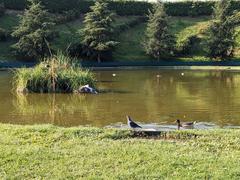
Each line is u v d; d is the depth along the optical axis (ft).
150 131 47.80
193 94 98.02
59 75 99.86
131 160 38.09
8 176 34.91
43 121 68.39
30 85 99.35
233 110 77.56
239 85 115.65
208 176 34.91
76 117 71.56
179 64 183.21
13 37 198.39
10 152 39.86
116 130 47.93
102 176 34.88
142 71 161.27
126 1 232.73
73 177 34.88
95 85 108.99
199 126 64.13
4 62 178.50
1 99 90.22
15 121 68.44
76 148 41.42
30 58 187.01
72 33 208.23
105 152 40.24
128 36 215.72
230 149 42.14
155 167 36.65
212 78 134.72
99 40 191.83
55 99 90.27
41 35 183.32
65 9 226.38
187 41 205.36
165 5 233.35
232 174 35.24
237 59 197.98
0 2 220.23
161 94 98.07
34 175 35.27
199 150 41.34
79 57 195.21
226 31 198.18
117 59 196.13
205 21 228.43
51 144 42.93
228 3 200.23
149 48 197.47
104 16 194.08
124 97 93.20
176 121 67.41
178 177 34.68
